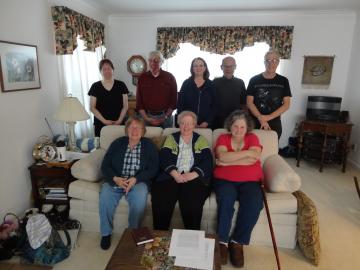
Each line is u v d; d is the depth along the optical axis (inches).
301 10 160.1
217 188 81.0
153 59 115.3
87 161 89.9
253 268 73.9
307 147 157.4
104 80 118.1
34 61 101.3
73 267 74.2
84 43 141.3
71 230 86.1
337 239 87.4
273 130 108.5
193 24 176.6
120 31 184.2
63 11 114.7
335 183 134.2
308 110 164.4
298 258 77.9
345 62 169.0
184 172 85.0
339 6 149.6
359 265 75.6
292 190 81.5
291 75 175.3
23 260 75.9
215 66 178.4
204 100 109.3
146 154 86.4
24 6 95.9
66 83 128.2
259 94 112.7
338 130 147.1
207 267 51.8
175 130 99.7
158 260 53.4
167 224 81.4
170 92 120.8
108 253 79.9
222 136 87.9
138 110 122.0
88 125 151.8
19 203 96.0
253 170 82.5
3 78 85.8
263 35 167.9
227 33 169.8
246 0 141.7
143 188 82.7
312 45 169.9
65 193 95.0
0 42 84.0
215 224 81.8
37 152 98.5
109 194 82.0
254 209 75.5
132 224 81.0
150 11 168.7
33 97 102.3
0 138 86.2
